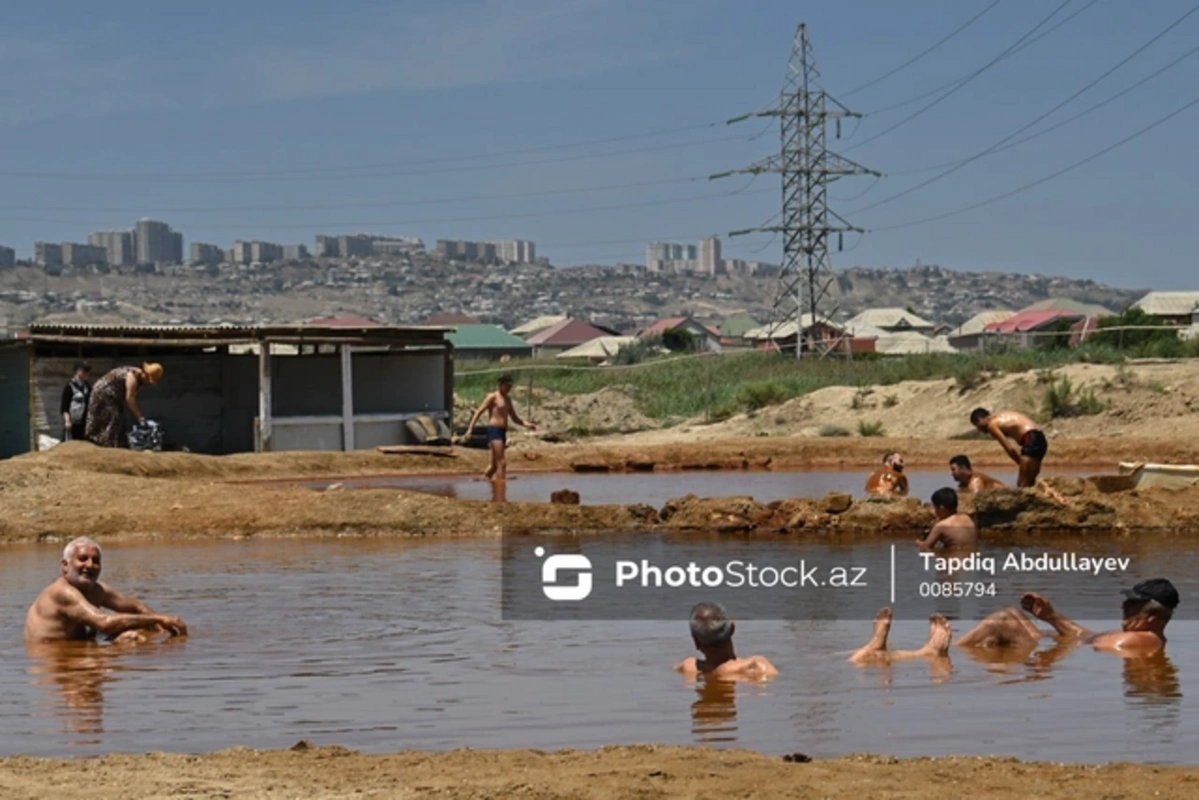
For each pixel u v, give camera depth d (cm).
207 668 1138
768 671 1095
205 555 1839
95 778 793
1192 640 1226
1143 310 10144
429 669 1127
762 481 2992
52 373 3672
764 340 11562
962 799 745
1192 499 2047
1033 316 12094
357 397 4053
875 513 2016
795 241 8862
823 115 8819
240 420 3956
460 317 18625
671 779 783
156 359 3862
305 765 822
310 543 1967
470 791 757
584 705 1003
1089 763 839
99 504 2153
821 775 791
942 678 1084
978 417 2231
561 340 14975
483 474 3180
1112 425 3988
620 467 3394
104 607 1310
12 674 1122
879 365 6241
